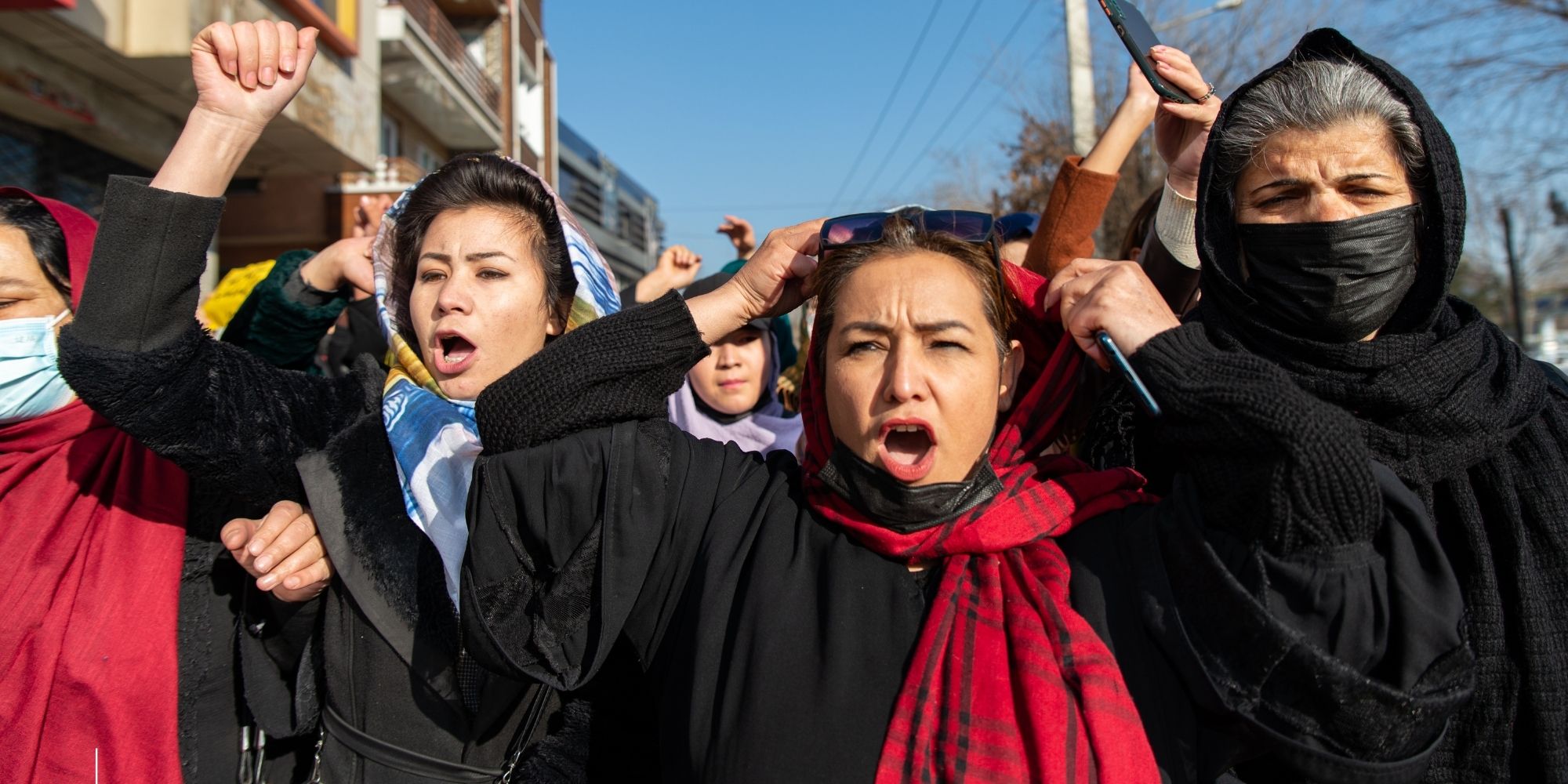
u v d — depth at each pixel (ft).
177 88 26.78
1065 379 5.11
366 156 37.37
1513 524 4.63
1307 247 4.69
